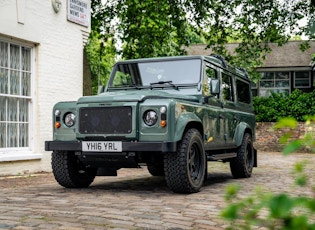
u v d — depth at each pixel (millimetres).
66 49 10789
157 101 5824
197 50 27672
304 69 25578
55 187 6980
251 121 9320
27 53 9742
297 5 17859
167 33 16078
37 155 9594
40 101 9867
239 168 8391
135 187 7000
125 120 5844
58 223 3854
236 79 8789
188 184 5918
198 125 6465
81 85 11359
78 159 6711
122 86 7395
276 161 13922
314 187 1038
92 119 6047
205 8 17766
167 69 7207
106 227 3725
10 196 5734
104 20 17219
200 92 6809
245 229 1006
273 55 26375
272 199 917
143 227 3758
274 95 21344
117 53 17047
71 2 10938
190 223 3963
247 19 17922
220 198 5582
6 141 9047
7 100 9109
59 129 6395
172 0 16969
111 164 6246
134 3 14961
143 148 5684
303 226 875
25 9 9391
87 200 5352
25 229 3604
